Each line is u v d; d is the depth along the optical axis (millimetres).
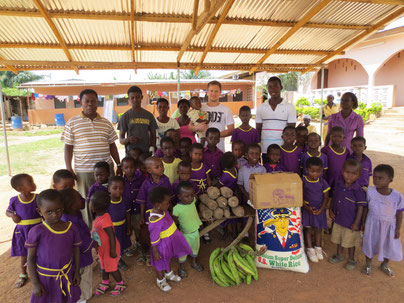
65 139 3676
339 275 3266
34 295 2434
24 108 26438
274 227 3330
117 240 3059
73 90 21359
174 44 5574
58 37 4734
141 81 21062
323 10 4785
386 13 4930
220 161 3955
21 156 10500
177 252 3123
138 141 4332
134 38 5227
